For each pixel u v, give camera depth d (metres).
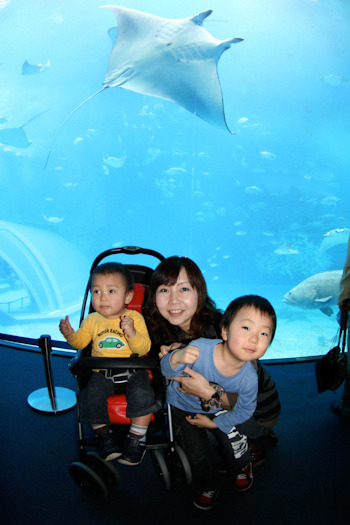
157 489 2.07
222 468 2.22
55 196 27.16
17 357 3.94
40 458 2.30
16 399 3.08
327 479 2.18
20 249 12.55
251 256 26.41
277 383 3.48
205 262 28.30
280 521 1.84
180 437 1.95
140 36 11.80
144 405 1.78
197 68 11.51
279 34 29.50
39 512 1.85
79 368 1.76
